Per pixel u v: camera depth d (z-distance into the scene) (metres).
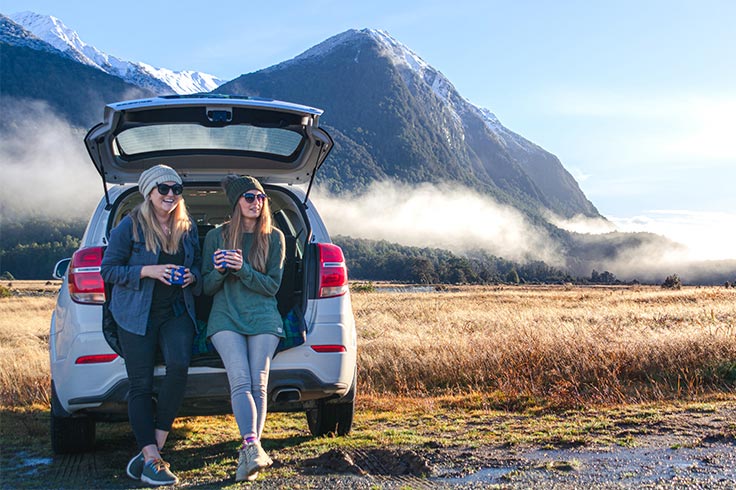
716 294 30.12
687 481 3.42
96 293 3.99
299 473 3.79
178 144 4.74
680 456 3.96
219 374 4.01
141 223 3.92
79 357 3.93
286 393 4.17
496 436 4.80
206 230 4.91
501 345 8.82
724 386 7.18
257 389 3.84
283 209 5.34
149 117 4.41
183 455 4.63
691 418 5.24
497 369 8.13
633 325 14.02
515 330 10.55
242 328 3.89
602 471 3.66
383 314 22.69
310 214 4.75
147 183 3.91
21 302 43.25
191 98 4.41
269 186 4.93
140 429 3.75
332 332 4.21
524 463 3.89
